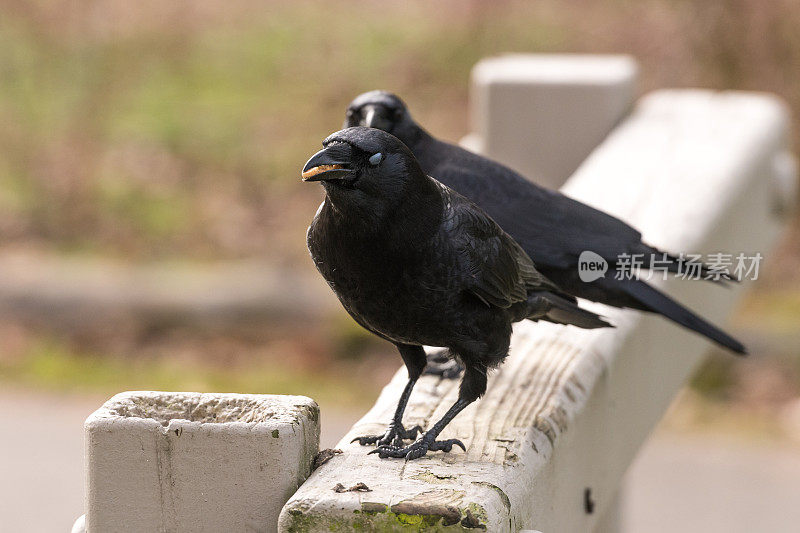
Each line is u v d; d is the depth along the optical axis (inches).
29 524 450.3
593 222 226.4
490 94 326.0
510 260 173.8
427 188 161.9
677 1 561.6
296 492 123.5
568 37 679.7
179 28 785.6
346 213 157.2
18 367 545.3
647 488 470.9
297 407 128.4
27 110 705.6
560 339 185.5
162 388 527.2
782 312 553.3
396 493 123.6
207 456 124.3
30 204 669.9
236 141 754.2
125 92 765.9
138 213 670.5
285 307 571.8
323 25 855.7
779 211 335.3
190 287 575.5
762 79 550.6
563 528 159.2
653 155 285.3
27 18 693.3
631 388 200.4
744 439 496.4
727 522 446.6
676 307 209.3
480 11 709.9
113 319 573.3
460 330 167.9
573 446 163.8
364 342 561.3
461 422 155.7
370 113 241.8
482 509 121.2
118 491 125.9
